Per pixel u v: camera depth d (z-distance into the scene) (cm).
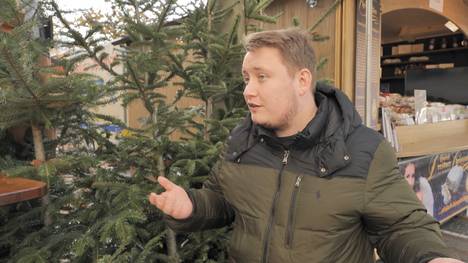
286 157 124
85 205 184
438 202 393
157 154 187
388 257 113
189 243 200
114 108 277
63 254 163
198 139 200
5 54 134
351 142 117
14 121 164
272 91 117
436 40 734
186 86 204
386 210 112
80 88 160
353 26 307
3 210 191
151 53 176
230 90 216
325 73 321
